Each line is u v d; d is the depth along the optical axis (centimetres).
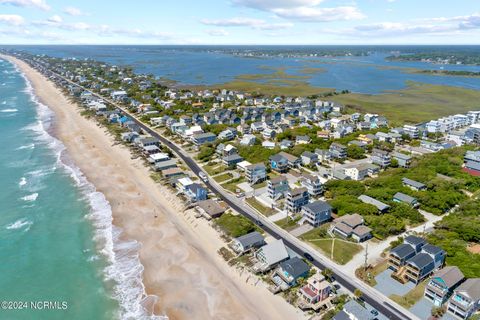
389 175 9619
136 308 5088
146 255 6300
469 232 6631
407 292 5338
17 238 6700
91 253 6334
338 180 9000
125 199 8344
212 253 6397
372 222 6950
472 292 4734
